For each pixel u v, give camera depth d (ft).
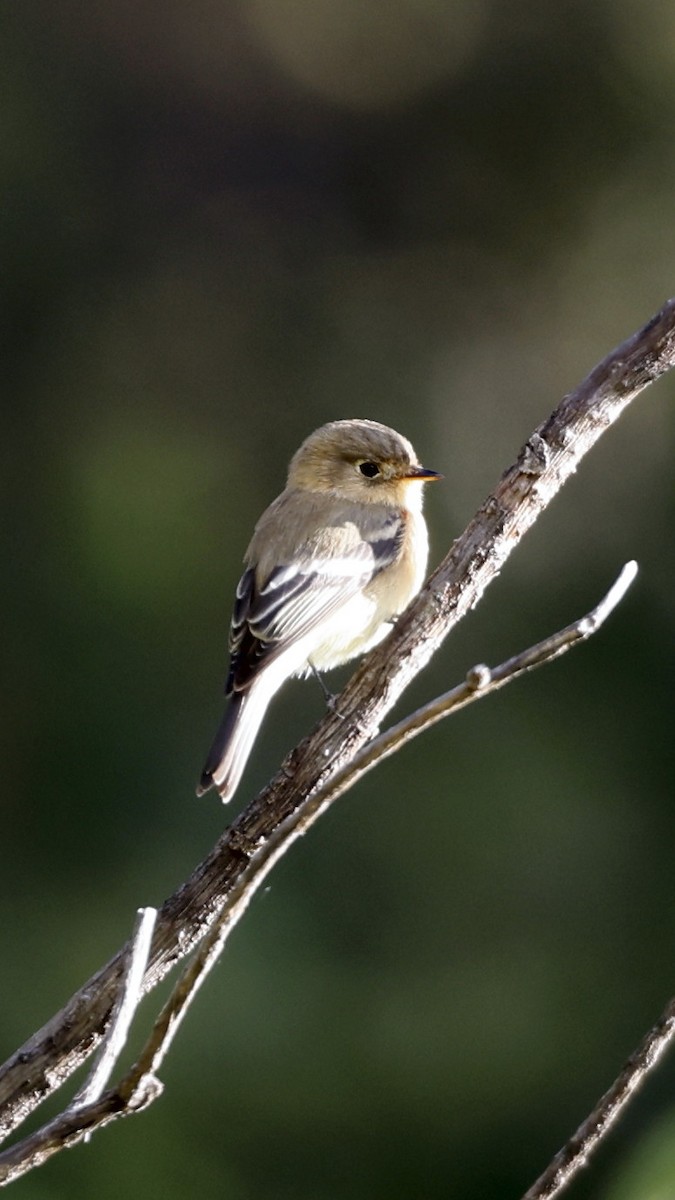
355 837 43.42
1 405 58.23
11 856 45.68
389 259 61.87
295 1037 40.32
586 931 42.70
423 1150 39.50
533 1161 39.58
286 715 45.14
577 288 60.85
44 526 53.78
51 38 63.00
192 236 62.08
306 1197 38.42
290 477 29.58
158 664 49.98
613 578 49.60
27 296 59.77
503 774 44.39
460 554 18.78
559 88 61.41
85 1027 17.33
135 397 58.95
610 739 45.27
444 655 46.98
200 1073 39.14
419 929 42.57
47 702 48.44
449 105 62.44
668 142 60.80
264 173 63.26
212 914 17.99
